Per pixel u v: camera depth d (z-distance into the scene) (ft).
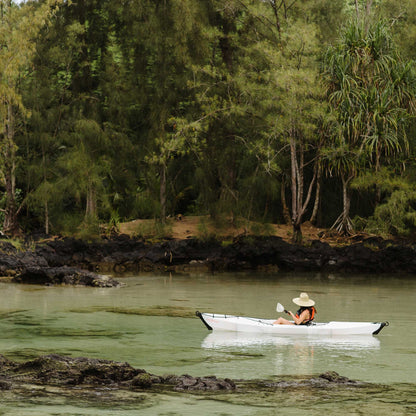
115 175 113.09
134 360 38.14
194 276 94.22
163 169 110.01
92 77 114.83
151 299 67.77
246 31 112.16
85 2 112.16
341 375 34.78
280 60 98.02
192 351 40.88
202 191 109.70
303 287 80.18
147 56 112.37
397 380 33.68
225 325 48.49
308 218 119.96
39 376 32.07
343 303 65.51
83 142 107.76
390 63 100.01
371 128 97.71
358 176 103.86
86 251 105.40
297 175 110.42
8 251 93.45
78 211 115.14
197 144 105.70
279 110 100.17
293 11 110.32
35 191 106.83
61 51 109.81
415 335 47.42
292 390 31.24
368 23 103.60
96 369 32.24
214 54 114.32
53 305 62.44
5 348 41.27
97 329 48.96
